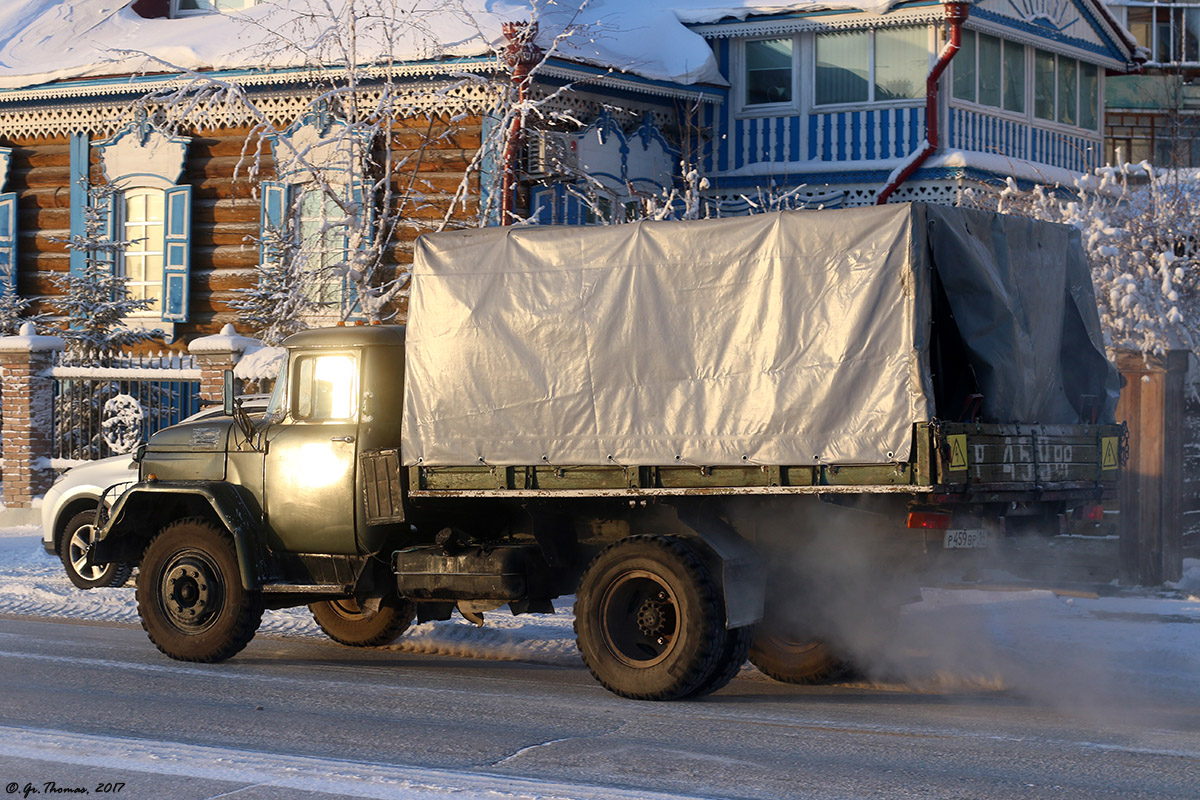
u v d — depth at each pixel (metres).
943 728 14.24
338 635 20.25
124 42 44.69
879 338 14.77
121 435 34.56
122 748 12.96
